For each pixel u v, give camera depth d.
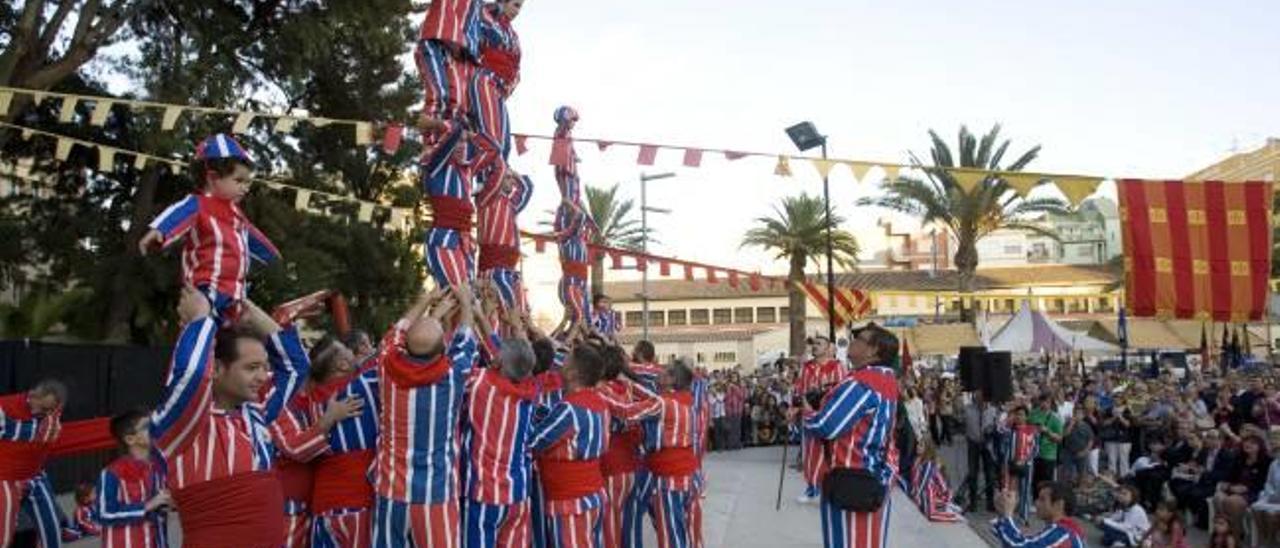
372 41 18.41
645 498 7.57
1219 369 30.64
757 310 62.12
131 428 5.82
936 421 21.97
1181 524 13.06
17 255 17.86
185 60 16.61
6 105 9.25
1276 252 35.78
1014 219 35.09
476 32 6.43
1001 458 15.48
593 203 39.94
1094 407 18.38
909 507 12.34
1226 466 14.12
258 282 17.95
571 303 9.27
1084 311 54.47
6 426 7.04
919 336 29.16
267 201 18.52
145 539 5.79
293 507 5.38
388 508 4.96
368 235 20.88
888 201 35.03
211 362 3.71
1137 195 9.88
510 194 7.14
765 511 12.12
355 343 6.08
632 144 9.40
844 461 5.79
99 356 13.91
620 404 6.90
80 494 8.80
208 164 4.64
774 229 42.22
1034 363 43.50
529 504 5.96
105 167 11.39
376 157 20.55
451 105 6.28
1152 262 9.93
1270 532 12.62
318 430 5.10
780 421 26.73
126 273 17.64
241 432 3.88
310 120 9.30
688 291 63.38
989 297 23.72
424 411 4.93
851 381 5.76
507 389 5.60
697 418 7.94
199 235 4.54
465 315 5.46
